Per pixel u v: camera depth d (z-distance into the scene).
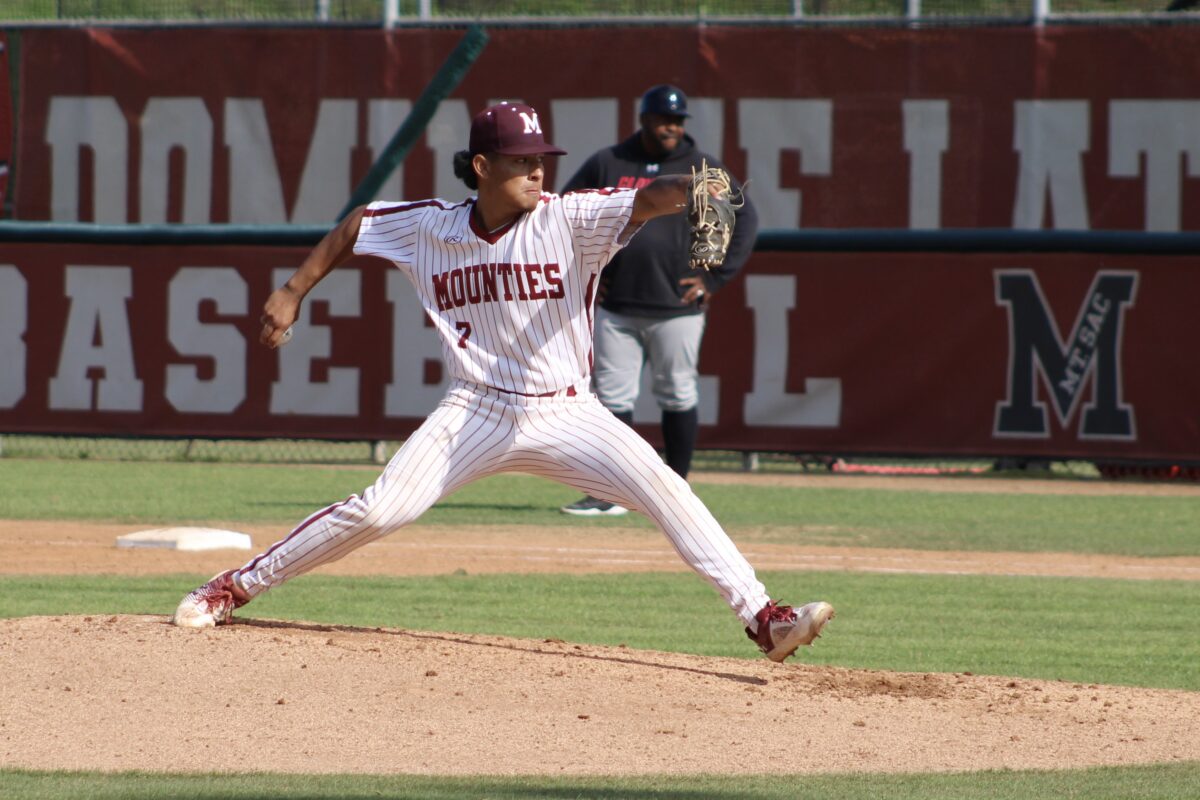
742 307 49.91
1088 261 48.44
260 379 51.84
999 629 25.00
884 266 49.28
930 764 14.71
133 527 36.16
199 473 50.31
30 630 18.50
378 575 29.73
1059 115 49.09
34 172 52.94
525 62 50.88
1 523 36.72
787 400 49.91
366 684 16.70
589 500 40.84
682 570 30.92
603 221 16.78
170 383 52.16
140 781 13.38
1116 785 13.90
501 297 17.06
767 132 50.12
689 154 37.53
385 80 51.56
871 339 49.47
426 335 51.41
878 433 49.62
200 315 51.94
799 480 51.25
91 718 15.45
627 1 52.28
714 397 50.16
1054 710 17.17
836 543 35.97
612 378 38.00
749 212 37.66
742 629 24.36
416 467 17.55
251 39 52.00
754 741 15.38
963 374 49.19
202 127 52.31
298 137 52.00
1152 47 48.59
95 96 52.59
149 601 25.33
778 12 51.59
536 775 13.80
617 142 50.78
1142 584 30.28
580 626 24.36
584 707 16.31
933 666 21.72
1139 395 48.53
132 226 52.06
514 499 44.72
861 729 16.02
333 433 51.78
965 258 49.00
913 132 49.62
